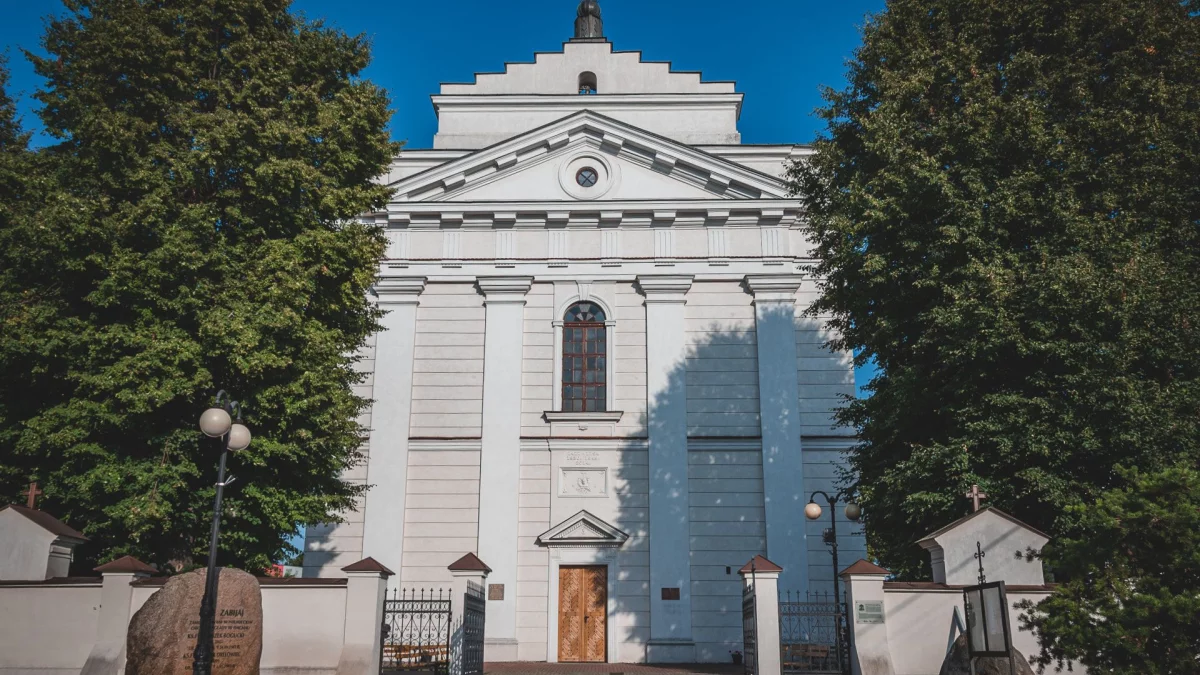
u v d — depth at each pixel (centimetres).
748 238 3031
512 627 2697
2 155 1958
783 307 2962
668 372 2914
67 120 1970
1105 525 1225
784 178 3014
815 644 2106
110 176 1881
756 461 2850
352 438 2148
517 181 3083
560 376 2942
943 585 1595
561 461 2852
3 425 1920
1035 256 1850
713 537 2786
